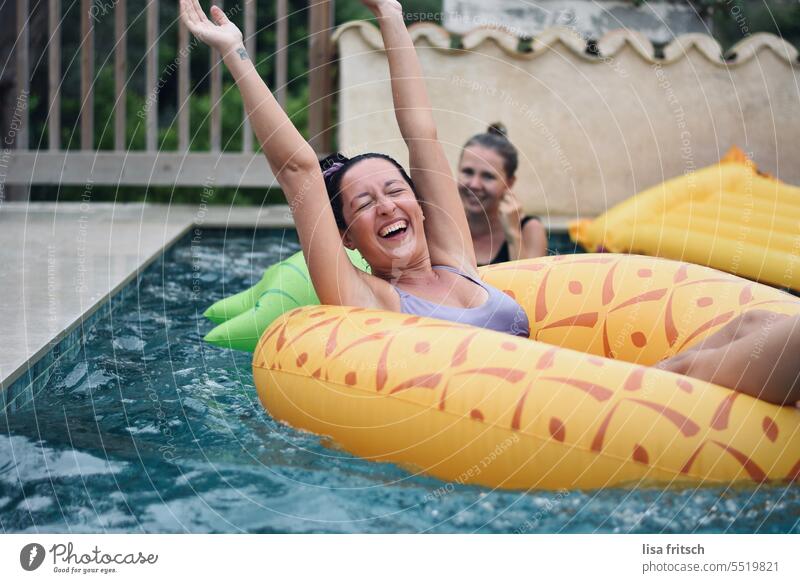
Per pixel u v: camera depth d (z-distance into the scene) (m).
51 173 5.53
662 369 1.85
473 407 1.70
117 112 5.54
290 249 4.55
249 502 1.66
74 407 2.16
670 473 1.62
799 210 4.30
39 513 1.61
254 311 2.62
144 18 8.16
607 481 1.64
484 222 3.46
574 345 2.39
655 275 2.39
